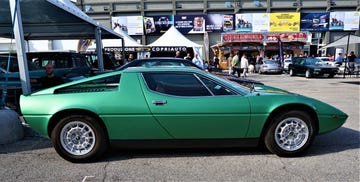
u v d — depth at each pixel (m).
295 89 12.81
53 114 4.04
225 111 4.07
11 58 9.27
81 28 10.70
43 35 12.43
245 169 3.87
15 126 5.16
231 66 19.38
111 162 4.14
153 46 17.33
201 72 4.26
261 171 3.80
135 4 34.50
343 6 34.28
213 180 3.55
